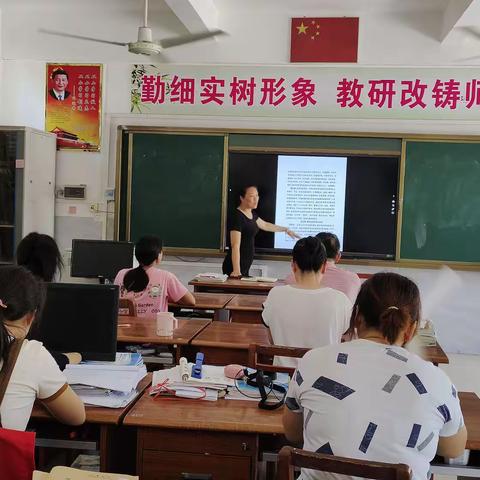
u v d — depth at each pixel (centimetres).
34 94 581
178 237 575
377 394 125
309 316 227
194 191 570
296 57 547
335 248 304
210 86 562
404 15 536
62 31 573
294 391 137
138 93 571
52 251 259
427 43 536
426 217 547
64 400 160
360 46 542
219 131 562
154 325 304
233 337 286
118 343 283
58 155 585
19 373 152
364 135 545
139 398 189
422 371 127
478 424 176
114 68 573
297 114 555
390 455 121
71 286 209
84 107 577
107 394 186
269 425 169
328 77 548
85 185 582
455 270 546
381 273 141
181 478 175
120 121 575
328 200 556
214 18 543
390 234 551
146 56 567
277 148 557
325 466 114
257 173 562
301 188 558
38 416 172
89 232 585
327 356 133
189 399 188
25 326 162
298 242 238
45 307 208
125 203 579
